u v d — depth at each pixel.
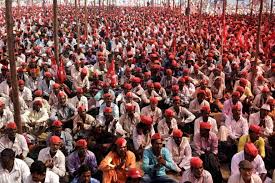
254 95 12.53
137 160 8.72
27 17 46.22
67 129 9.30
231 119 9.26
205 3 55.41
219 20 38.09
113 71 13.63
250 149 7.03
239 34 21.06
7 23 8.38
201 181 6.87
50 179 6.59
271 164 8.21
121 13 59.50
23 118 10.03
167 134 9.21
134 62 16.28
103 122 9.53
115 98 11.32
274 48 20.55
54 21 15.34
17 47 19.78
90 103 11.38
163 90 11.80
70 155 7.54
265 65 16.02
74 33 28.20
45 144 9.30
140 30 32.09
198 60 16.28
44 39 23.34
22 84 11.23
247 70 14.60
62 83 12.89
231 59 16.25
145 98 11.45
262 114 9.18
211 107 11.58
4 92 11.27
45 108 10.60
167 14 50.62
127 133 9.59
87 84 13.33
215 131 8.96
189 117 10.05
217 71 13.30
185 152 8.23
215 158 7.79
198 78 13.97
